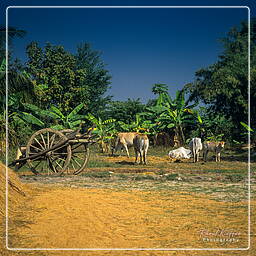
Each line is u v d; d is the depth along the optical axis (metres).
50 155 12.44
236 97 25.30
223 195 8.31
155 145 28.52
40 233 5.00
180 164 17.53
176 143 28.47
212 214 6.40
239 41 29.47
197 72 28.59
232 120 27.86
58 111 25.88
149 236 5.07
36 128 27.97
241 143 27.19
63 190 8.45
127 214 6.26
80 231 5.18
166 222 5.82
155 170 14.28
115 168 15.30
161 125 29.19
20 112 24.08
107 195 7.97
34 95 20.11
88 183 10.14
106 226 5.50
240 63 27.23
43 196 7.39
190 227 5.52
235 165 16.83
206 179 11.13
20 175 12.17
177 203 7.32
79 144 12.77
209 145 19.08
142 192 8.58
